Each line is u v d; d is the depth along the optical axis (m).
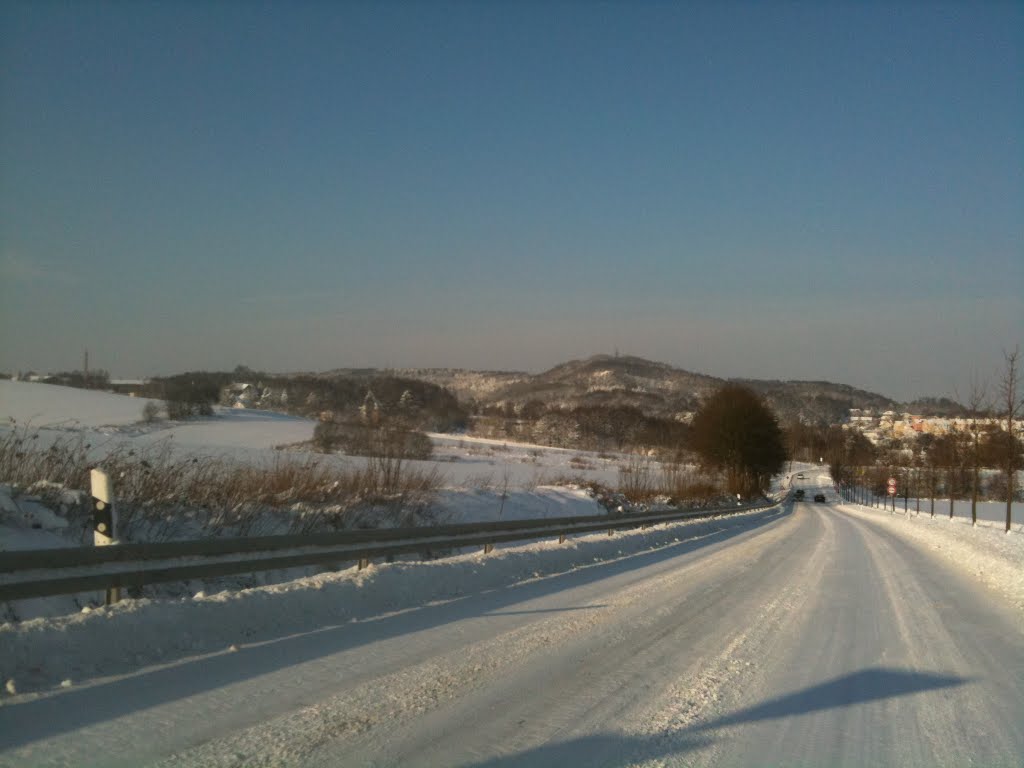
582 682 7.38
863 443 130.75
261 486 16.17
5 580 7.03
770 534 31.52
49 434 18.91
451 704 6.48
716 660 8.49
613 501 37.75
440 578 12.20
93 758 4.95
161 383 95.94
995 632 10.91
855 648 9.42
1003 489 78.44
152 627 7.48
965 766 5.59
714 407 72.56
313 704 6.26
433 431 110.44
